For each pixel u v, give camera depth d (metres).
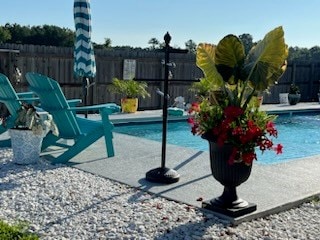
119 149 7.11
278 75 4.01
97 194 4.61
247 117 3.93
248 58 4.17
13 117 6.52
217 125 3.95
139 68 13.51
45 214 3.99
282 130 12.00
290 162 6.57
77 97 12.24
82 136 6.06
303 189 5.03
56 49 11.72
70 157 6.04
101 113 6.32
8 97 6.36
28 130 5.70
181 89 14.48
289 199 4.60
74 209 4.14
